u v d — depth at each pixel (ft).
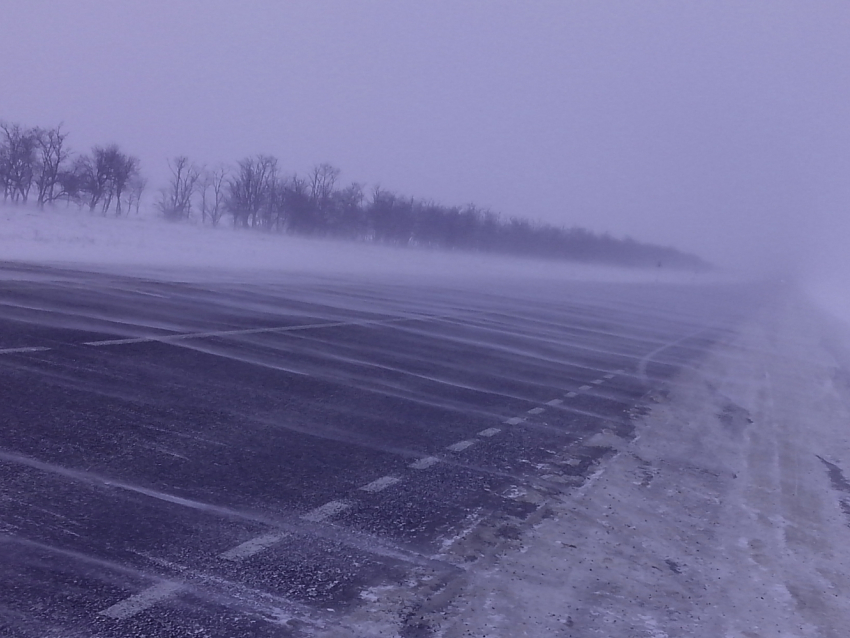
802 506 23.03
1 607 12.76
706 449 29.09
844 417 39.29
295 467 21.42
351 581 14.90
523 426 29.35
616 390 40.04
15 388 26.07
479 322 65.31
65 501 17.39
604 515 20.15
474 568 16.02
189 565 14.93
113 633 12.30
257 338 42.24
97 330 38.60
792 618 15.28
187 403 26.84
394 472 21.91
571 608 14.62
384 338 48.44
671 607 15.15
